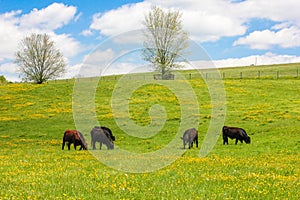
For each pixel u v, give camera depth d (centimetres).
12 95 6650
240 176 1562
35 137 4088
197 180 1473
